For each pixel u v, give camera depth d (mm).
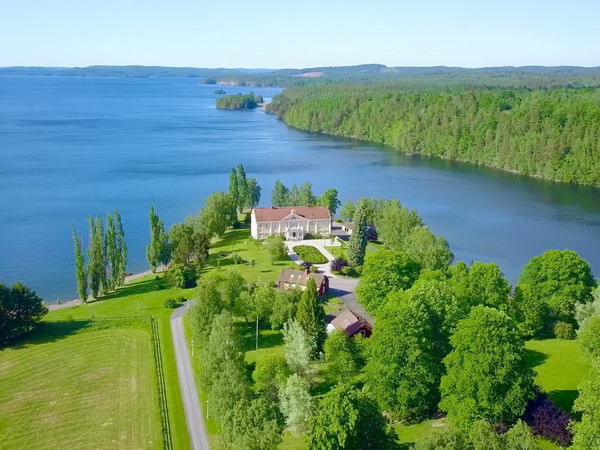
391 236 165000
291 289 118000
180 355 103375
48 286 150250
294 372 89438
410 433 77125
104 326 116000
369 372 82438
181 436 79625
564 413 74625
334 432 61656
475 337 75688
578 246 187500
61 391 91062
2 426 81688
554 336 109125
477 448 58219
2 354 104625
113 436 79312
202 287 105438
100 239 137875
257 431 65000
